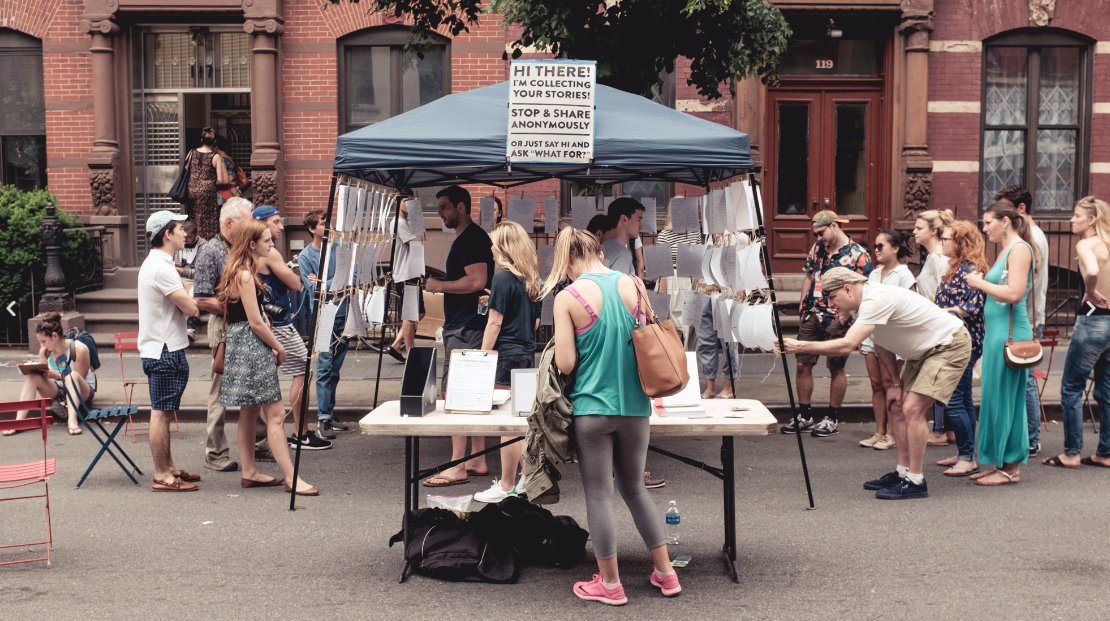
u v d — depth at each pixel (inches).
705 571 188.2
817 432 319.9
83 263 478.3
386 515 227.9
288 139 508.1
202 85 521.3
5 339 470.0
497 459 290.4
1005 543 204.5
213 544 205.5
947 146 502.9
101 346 450.6
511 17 329.4
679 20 339.3
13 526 217.6
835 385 319.9
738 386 378.6
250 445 253.3
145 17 506.0
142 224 524.4
